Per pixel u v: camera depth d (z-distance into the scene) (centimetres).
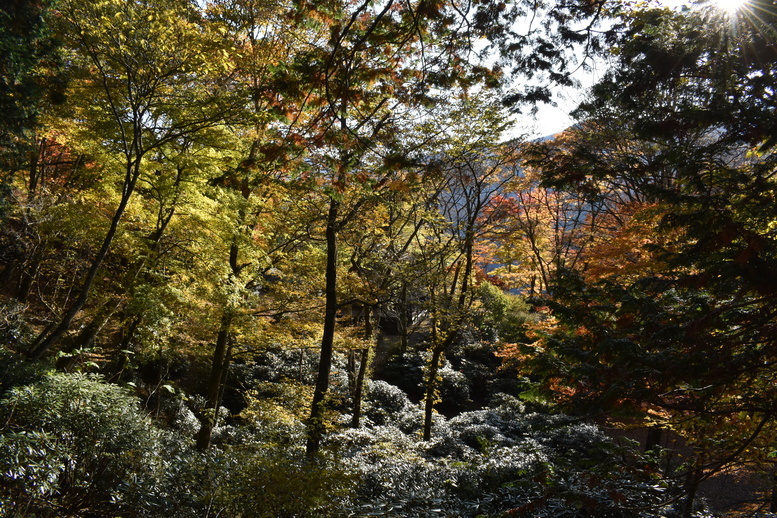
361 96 528
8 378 750
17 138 918
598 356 429
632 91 460
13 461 457
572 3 498
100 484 576
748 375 431
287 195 1151
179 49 818
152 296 938
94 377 720
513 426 1734
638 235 830
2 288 1303
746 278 380
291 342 1384
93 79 878
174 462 680
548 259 2133
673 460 991
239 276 1219
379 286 1377
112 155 938
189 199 1010
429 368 1594
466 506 796
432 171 552
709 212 414
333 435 1338
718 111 417
